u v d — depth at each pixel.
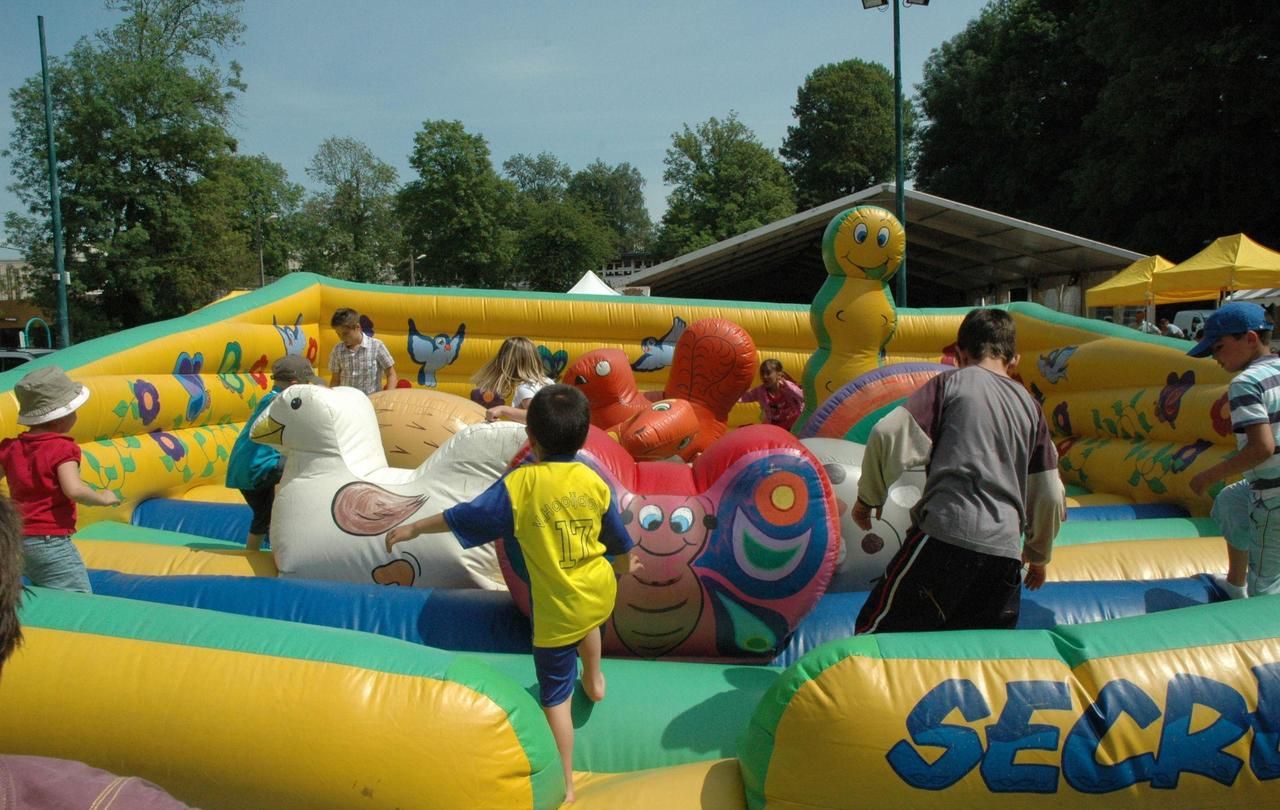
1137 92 24.56
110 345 6.02
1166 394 6.24
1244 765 2.34
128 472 5.78
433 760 2.48
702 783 2.69
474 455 4.24
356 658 2.67
